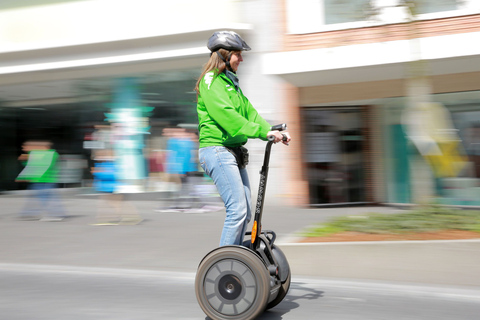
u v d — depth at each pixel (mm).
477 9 9062
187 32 10547
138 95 11273
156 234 7281
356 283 4641
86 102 11695
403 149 10320
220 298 3461
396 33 9234
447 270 4656
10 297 4383
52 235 7410
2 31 12016
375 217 5902
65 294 4461
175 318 3742
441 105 10039
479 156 9797
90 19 11445
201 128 3609
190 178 9750
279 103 10438
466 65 9484
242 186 3545
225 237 3523
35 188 8945
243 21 10508
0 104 12383
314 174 10562
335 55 9750
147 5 11078
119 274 5188
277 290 3607
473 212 5945
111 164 8461
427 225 5461
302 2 10109
